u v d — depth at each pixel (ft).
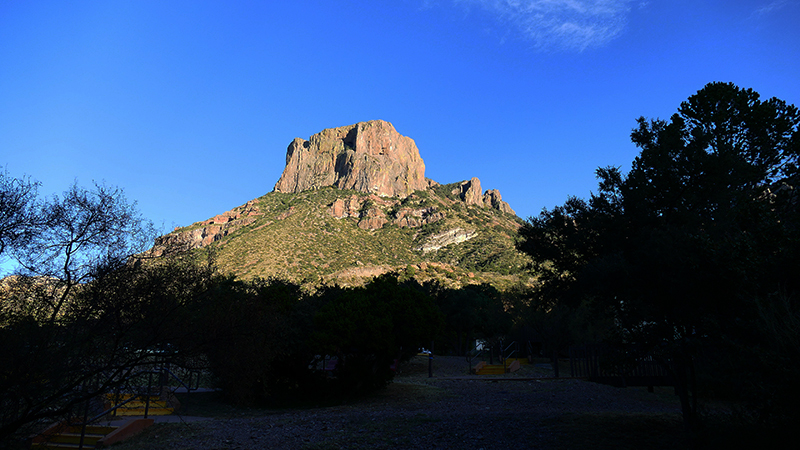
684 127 53.42
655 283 36.70
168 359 31.48
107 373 29.73
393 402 69.05
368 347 72.13
